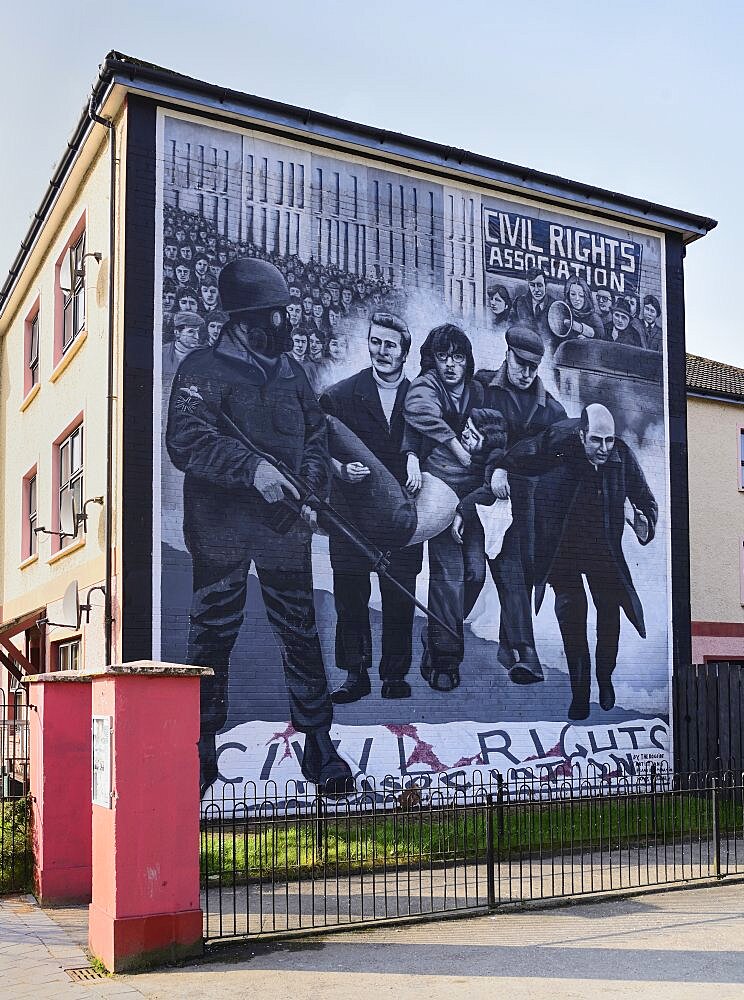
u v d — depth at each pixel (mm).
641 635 17906
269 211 15609
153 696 8469
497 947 8633
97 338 15836
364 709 15367
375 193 16469
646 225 18953
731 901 10406
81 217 17172
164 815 8383
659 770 17500
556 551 17281
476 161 17031
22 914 10047
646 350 18703
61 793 10578
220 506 14750
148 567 14188
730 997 7215
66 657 17453
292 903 10219
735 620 24969
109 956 8094
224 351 15062
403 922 9422
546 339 17703
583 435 17828
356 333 16047
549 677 16922
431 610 16078
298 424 15430
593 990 7406
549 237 17969
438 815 14453
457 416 16703
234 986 7625
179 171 15055
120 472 14258
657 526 18375
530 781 16406
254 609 14797
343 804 14820
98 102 14969
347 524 15594
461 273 17047
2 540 23047
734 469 25656
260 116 15445
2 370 23719
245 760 14477
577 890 10695
